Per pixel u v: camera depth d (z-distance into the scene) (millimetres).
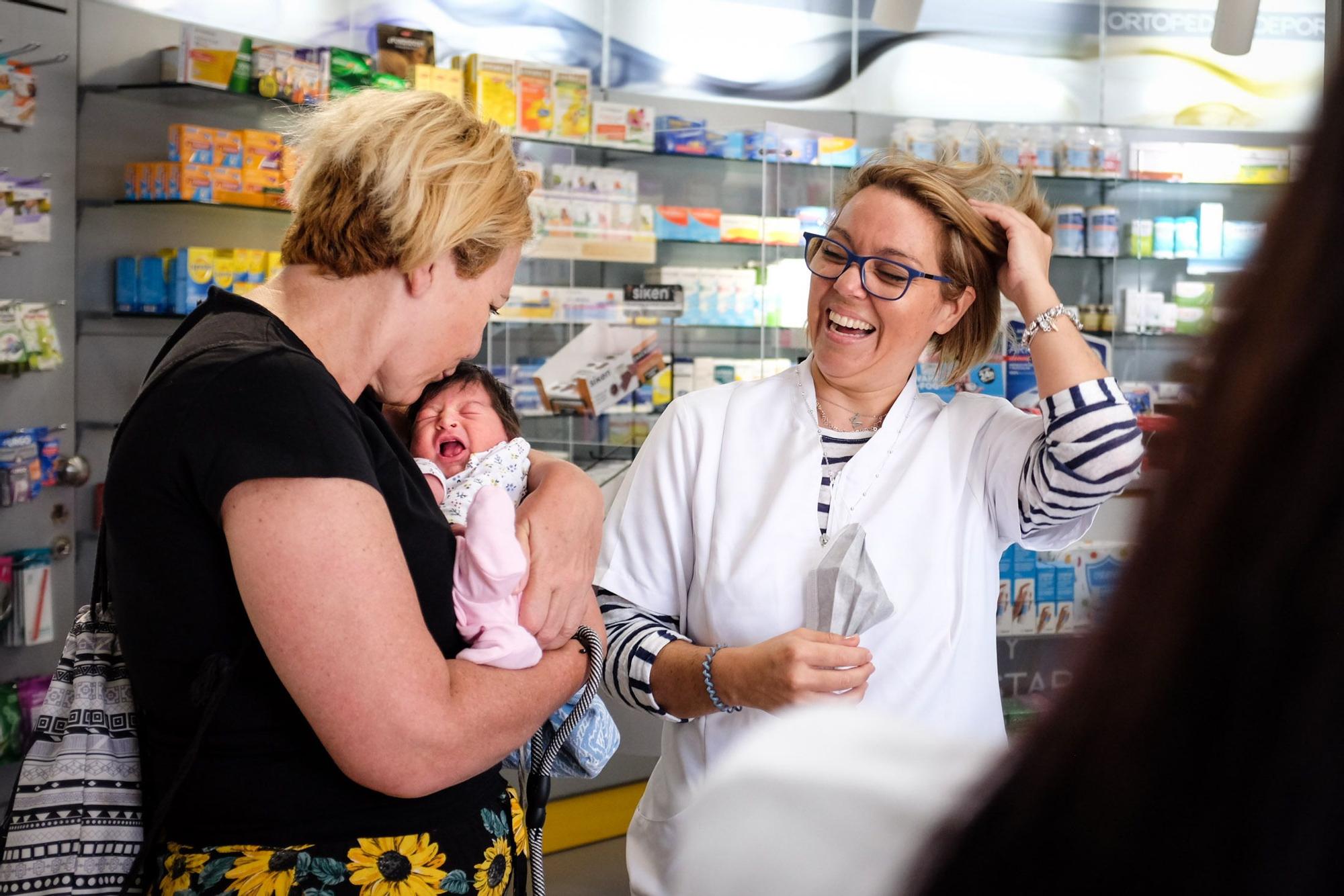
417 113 1245
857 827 328
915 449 1826
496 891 1300
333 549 1073
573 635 1458
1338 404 211
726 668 1615
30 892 1190
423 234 1184
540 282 4590
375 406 1383
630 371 4605
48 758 1238
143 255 4043
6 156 3705
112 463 1152
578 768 1683
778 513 1776
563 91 4648
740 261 5207
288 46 4121
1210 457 224
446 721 1150
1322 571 209
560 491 1540
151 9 4094
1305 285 218
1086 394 1649
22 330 3672
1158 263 5664
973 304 1910
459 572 1348
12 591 3684
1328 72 234
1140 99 6027
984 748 359
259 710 1158
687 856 358
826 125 5773
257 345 1151
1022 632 4605
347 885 1168
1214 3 5996
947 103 5902
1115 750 234
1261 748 218
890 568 1745
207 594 1122
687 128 5070
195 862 1165
